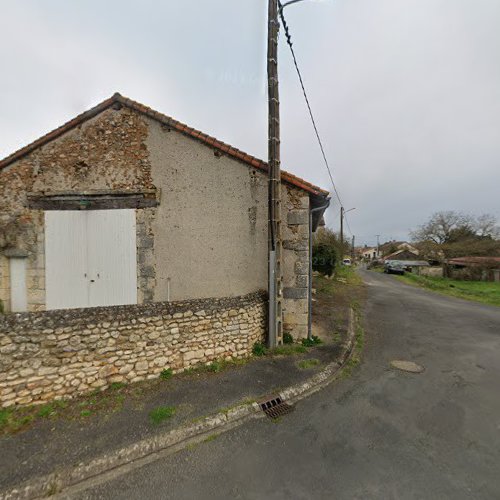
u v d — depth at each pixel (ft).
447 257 93.50
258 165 18.24
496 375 13.92
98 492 7.11
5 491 6.99
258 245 18.56
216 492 7.01
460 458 8.05
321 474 7.50
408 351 17.33
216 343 14.49
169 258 19.39
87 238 19.65
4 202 19.90
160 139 19.51
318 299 34.24
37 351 10.69
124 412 10.27
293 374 13.47
